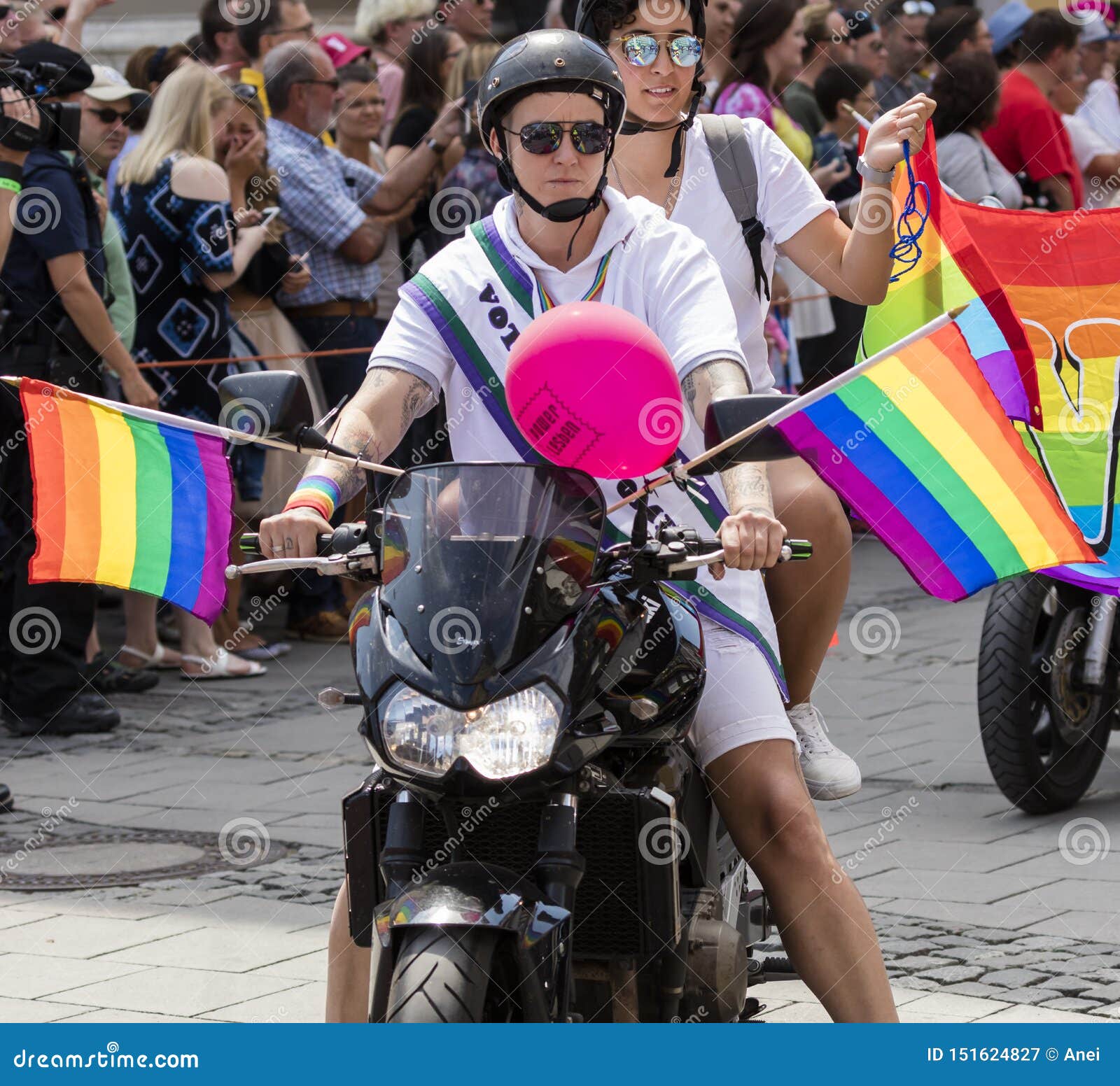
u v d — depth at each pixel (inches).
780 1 1226.6
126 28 1626.5
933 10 1339.8
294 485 1144.8
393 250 1174.3
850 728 936.9
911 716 962.7
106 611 1355.8
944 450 415.2
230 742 956.6
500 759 351.9
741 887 470.3
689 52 523.2
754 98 1237.1
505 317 442.0
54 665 974.4
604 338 387.9
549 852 368.8
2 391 953.5
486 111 428.8
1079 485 724.0
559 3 1368.1
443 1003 345.7
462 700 353.4
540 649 362.0
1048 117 1333.7
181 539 445.4
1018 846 725.9
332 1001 438.3
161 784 870.4
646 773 399.9
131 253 1083.3
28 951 627.5
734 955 418.6
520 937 355.6
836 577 535.8
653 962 401.7
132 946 631.8
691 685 403.9
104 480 442.3
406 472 390.9
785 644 543.2
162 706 1047.0
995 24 1386.6
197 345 1094.4
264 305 1127.6
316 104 1135.6
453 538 374.9
